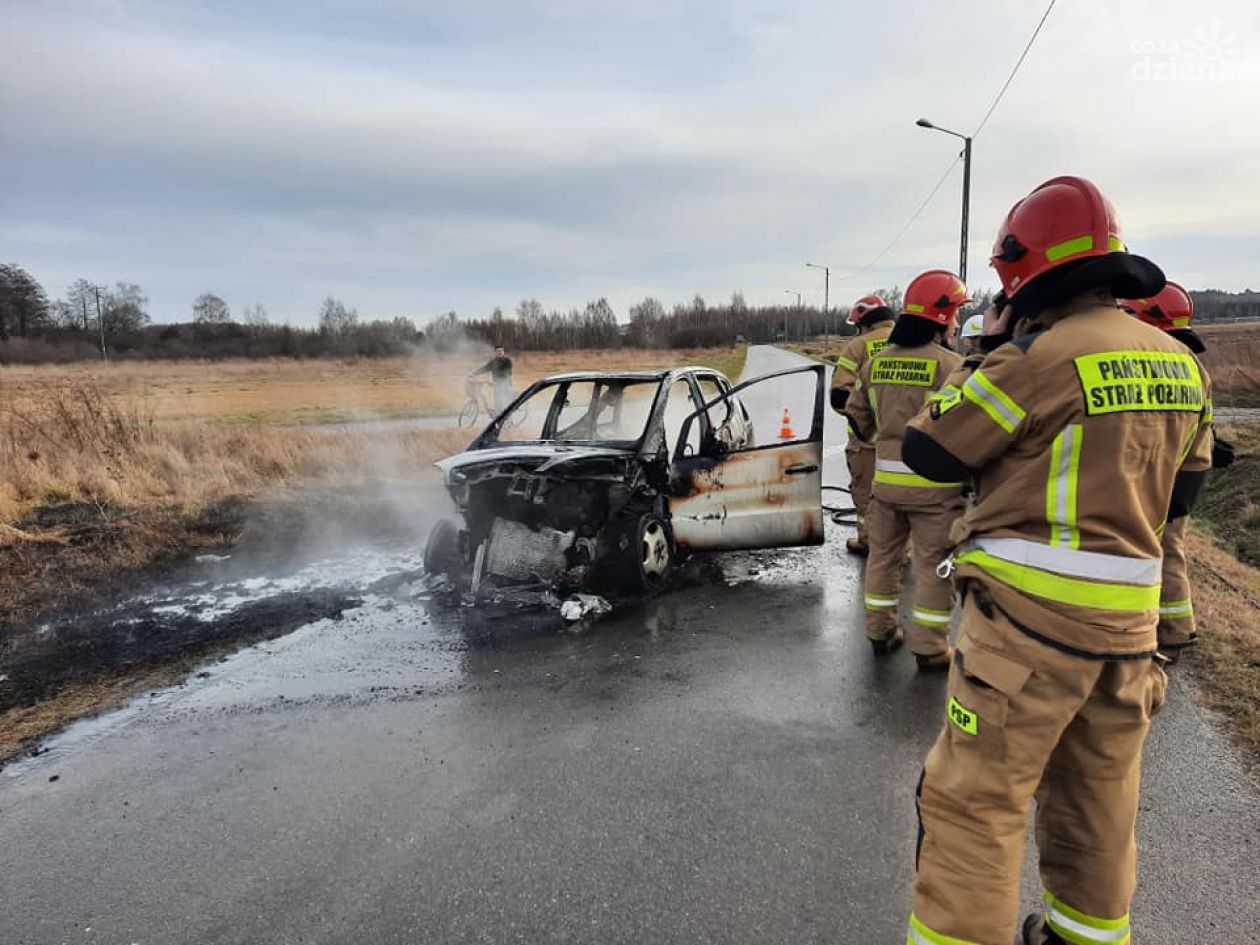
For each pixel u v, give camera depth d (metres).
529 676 4.06
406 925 2.26
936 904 1.75
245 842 2.70
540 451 5.30
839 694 3.71
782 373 5.59
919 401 3.72
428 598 5.45
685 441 5.64
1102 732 1.74
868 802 2.80
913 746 3.19
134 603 5.59
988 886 1.70
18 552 6.36
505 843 2.62
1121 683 1.69
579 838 2.64
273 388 33.47
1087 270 1.69
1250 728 3.22
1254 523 7.55
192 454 9.95
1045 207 1.78
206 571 6.37
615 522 5.28
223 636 4.87
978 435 1.75
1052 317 1.82
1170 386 1.69
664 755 3.19
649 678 3.97
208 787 3.09
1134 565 1.67
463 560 5.75
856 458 6.12
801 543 5.42
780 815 2.73
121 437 9.67
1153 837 2.56
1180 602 3.84
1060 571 1.66
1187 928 2.16
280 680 4.15
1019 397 1.69
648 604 5.17
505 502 5.46
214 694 4.00
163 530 7.24
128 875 2.55
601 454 5.12
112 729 3.66
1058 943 1.93
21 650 4.73
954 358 3.71
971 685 1.75
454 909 2.32
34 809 2.98
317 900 2.38
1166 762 3.00
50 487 8.12
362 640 4.70
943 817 1.78
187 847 2.69
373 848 2.63
